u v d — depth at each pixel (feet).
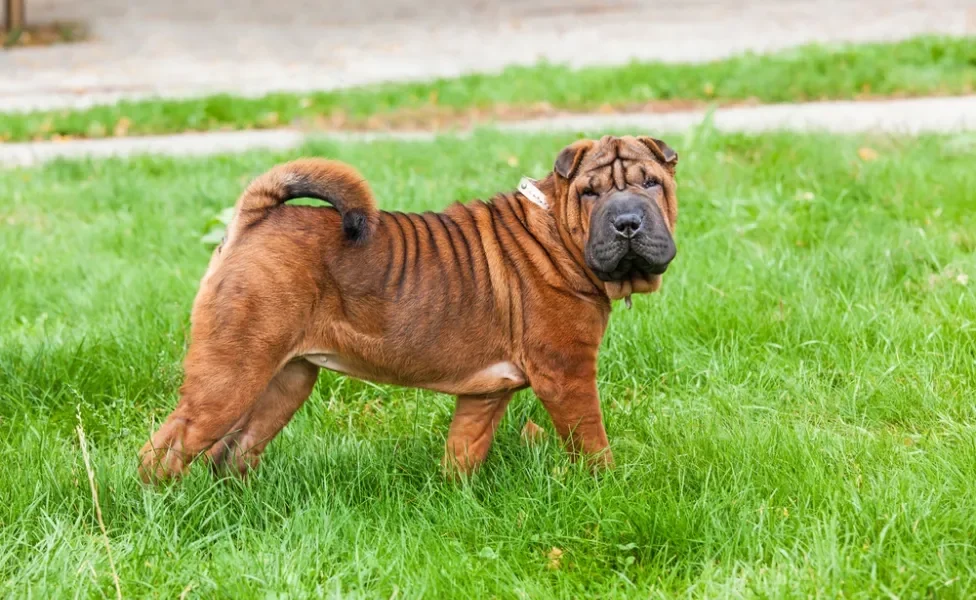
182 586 17.01
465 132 53.67
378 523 19.03
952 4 87.86
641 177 19.70
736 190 36.86
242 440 21.04
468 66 78.02
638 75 62.39
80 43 95.66
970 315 26.43
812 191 36.94
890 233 32.32
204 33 99.91
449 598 16.78
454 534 18.84
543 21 97.76
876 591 16.06
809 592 16.08
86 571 17.11
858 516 18.01
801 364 25.13
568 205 19.94
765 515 18.22
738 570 17.28
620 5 103.65
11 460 21.03
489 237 20.51
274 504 19.79
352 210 19.47
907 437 21.89
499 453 21.66
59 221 40.06
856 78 59.11
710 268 30.35
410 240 20.17
